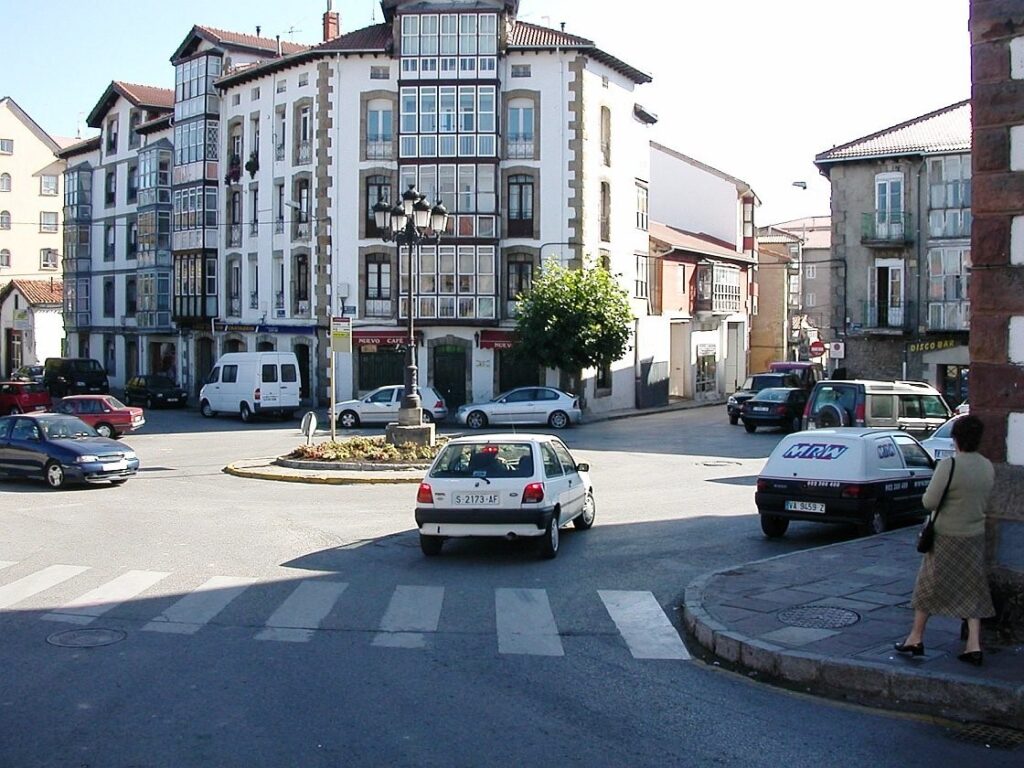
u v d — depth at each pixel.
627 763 6.47
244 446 30.52
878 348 40.31
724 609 10.05
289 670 8.46
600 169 43.69
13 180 80.62
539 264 42.31
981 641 8.77
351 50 42.47
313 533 15.37
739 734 7.07
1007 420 9.20
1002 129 9.29
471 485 13.17
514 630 9.89
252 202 47.94
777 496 14.64
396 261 42.72
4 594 11.28
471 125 41.88
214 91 50.06
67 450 20.83
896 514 14.95
